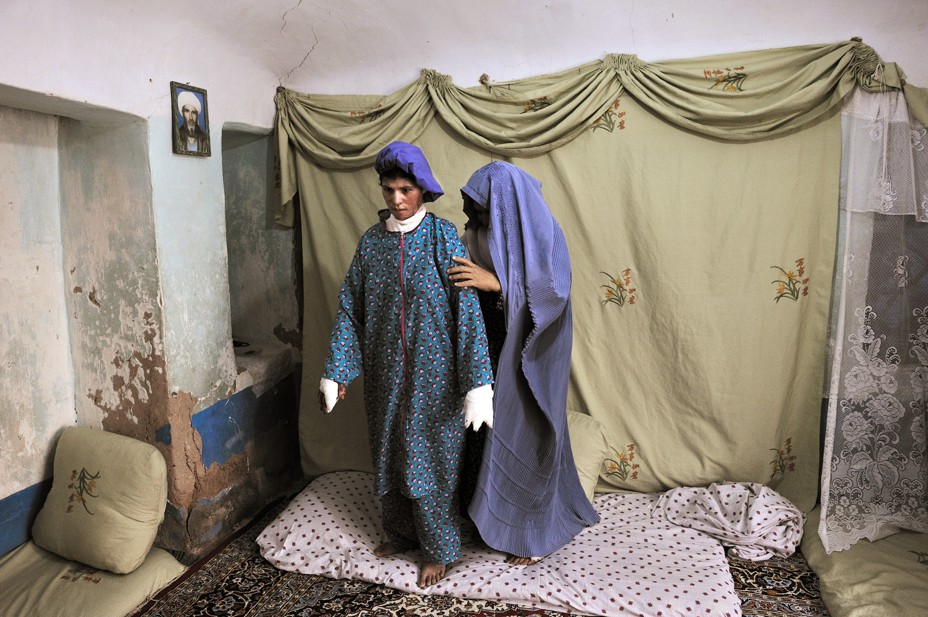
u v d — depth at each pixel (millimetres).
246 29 2465
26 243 2383
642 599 2094
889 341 2307
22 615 2143
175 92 2330
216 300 2637
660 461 2723
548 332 2215
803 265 2469
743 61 2350
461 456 2184
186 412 2518
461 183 2729
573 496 2502
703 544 2400
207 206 2561
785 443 2611
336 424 3057
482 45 2570
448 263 2080
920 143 2232
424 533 2230
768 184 2430
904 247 2277
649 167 2506
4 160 2283
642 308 2635
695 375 2613
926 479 2346
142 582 2301
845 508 2365
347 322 2199
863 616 1987
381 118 2705
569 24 2436
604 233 2615
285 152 2889
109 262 2428
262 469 2965
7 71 1797
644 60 2453
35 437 2486
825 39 2281
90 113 2156
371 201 2842
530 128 2543
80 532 2340
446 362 2109
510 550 2303
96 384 2559
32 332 2436
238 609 2217
